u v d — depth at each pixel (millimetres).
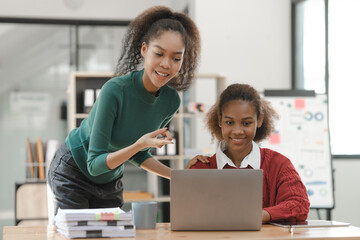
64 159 2453
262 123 2426
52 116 6742
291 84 6086
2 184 6594
